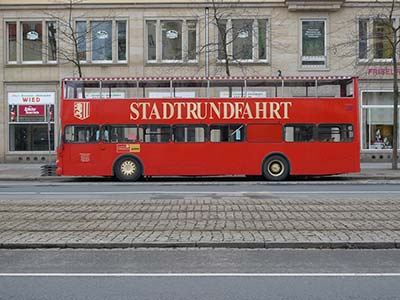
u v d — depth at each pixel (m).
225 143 21.97
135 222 10.66
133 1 31.52
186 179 23.48
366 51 31.36
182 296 5.77
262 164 21.94
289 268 7.07
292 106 21.91
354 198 14.52
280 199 14.38
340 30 31.16
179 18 31.52
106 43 31.89
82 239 8.85
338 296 5.75
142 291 5.98
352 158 21.89
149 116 22.03
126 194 16.34
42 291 5.99
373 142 31.39
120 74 31.62
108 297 5.74
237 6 31.19
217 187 19.05
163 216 11.41
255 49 31.41
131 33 31.55
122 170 22.02
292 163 21.88
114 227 10.09
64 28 31.62
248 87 22.02
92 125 22.03
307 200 14.05
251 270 6.97
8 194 16.53
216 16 29.33
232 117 21.95
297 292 5.91
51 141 31.81
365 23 31.25
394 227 9.91
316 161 21.86
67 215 11.60
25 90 31.78
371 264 7.29
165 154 22.00
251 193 16.42
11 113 31.81
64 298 5.71
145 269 7.05
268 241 8.54
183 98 22.06
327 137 21.91
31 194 16.52
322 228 9.85
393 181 21.62
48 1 31.61
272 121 21.92
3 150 31.72
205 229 9.84
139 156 21.97
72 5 31.48
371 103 31.44
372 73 31.22
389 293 5.86
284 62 31.36
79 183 21.48
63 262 7.50
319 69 31.27
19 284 6.30
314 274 6.73
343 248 8.40
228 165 21.94
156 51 31.73
